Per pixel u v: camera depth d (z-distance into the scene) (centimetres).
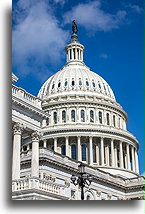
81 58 12962
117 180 8181
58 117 10706
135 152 11319
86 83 11562
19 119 3831
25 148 7200
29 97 4081
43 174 6038
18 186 3319
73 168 6638
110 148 10538
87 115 10738
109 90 11881
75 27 13500
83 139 10269
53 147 10225
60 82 11606
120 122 11488
